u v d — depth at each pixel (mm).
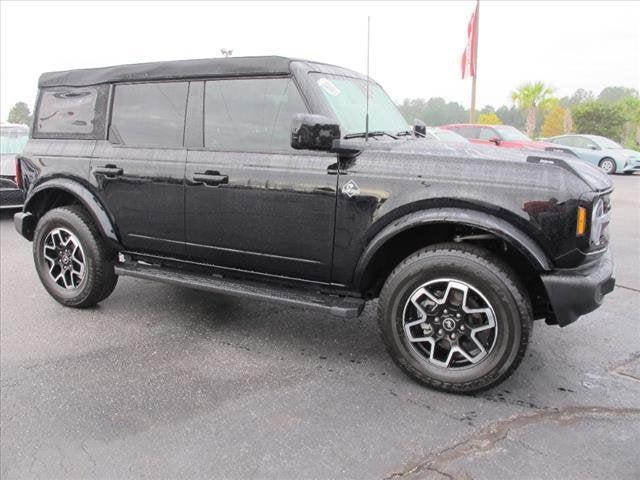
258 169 3746
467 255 3227
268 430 3027
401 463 2721
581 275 3117
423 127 4941
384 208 3365
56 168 4695
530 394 3396
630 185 15344
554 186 3078
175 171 4078
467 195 3180
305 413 3197
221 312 4879
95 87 4613
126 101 4449
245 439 2949
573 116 38250
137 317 4766
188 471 2697
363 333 4402
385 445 2873
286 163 3670
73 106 4742
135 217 4355
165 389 3500
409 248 3688
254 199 3770
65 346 4176
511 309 3152
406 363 3467
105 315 4812
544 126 42938
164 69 4219
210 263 4172
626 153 18406
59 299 4930
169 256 4363
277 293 3840
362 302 3674
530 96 41156
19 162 4996
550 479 2568
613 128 36906
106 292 4836
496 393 3410
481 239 3494
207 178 3912
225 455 2812
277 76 3768
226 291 3959
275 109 3775
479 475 2605
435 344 3422
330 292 3779
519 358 3203
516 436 2928
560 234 3068
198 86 4082
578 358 3916
